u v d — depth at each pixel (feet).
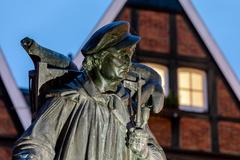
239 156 68.74
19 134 64.54
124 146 16.66
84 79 16.92
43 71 16.90
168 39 70.90
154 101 17.63
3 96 65.41
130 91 17.48
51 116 16.35
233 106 70.49
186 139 68.03
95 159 16.35
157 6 71.26
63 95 16.56
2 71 65.67
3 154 63.98
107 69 16.87
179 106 68.95
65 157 16.14
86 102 16.65
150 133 17.37
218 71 71.41
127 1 70.38
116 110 16.79
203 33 71.67
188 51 71.20
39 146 15.94
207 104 70.13
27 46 16.98
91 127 16.48
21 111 65.05
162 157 17.16
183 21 71.87
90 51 16.83
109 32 16.83
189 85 70.38
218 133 69.10
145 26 70.64
